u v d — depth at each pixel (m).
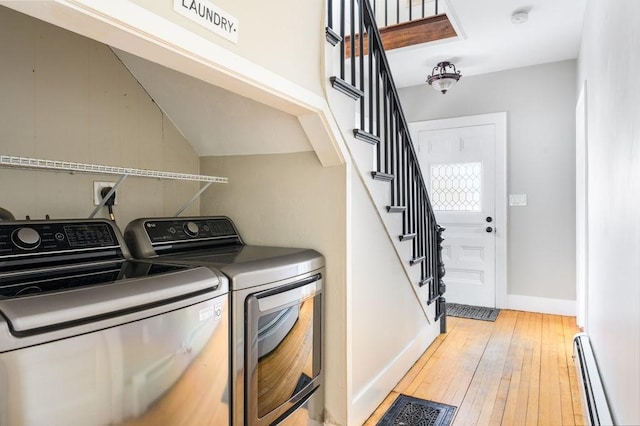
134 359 1.02
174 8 1.01
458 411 2.17
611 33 1.82
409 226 2.74
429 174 4.60
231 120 1.93
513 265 4.21
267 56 1.33
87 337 0.92
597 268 2.39
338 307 1.87
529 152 4.10
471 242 4.38
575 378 2.55
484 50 3.66
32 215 1.51
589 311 2.81
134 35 0.94
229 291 1.36
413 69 4.15
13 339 0.80
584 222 3.14
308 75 1.56
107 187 1.75
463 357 2.91
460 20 3.07
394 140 2.59
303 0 1.52
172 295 1.13
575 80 3.87
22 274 1.18
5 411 0.78
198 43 1.07
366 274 2.11
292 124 1.81
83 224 1.45
